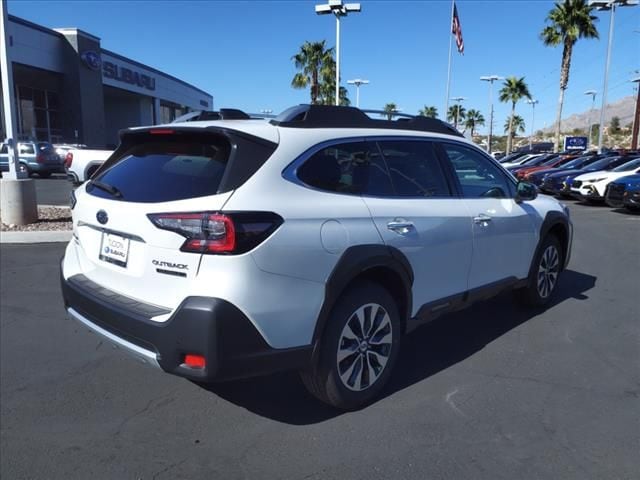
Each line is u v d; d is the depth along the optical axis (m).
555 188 19.16
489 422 3.27
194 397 3.58
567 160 25.67
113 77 37.56
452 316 5.29
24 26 29.14
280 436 3.11
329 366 3.14
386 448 2.99
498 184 4.70
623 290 6.29
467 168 4.35
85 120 34.00
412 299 3.63
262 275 2.73
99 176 3.60
